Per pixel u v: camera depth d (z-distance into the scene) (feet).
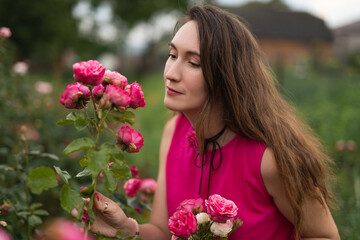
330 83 35.68
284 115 4.95
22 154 6.14
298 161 4.57
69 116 3.68
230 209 4.06
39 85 14.75
